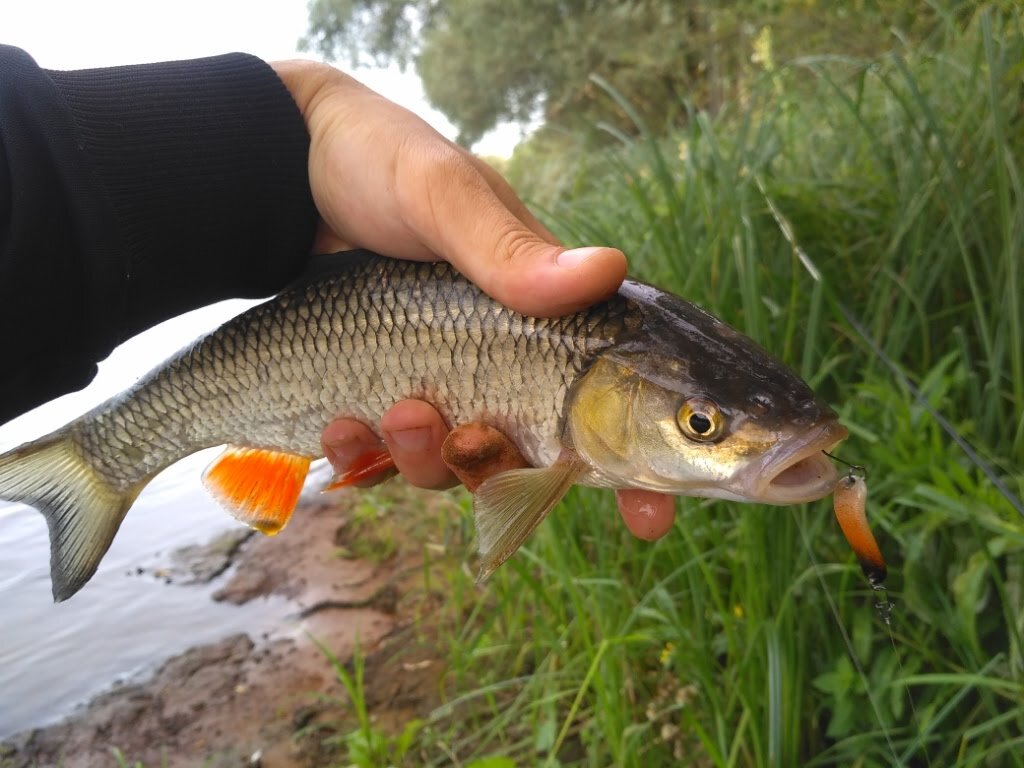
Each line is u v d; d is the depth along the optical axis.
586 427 0.23
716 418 0.21
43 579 0.58
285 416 0.27
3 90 0.23
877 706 0.25
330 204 0.28
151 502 0.75
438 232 0.25
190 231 0.26
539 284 0.22
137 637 0.50
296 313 0.26
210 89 0.26
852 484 0.20
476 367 0.24
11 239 0.22
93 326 0.24
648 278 0.43
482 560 0.22
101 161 0.24
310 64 0.29
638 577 0.36
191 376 0.27
